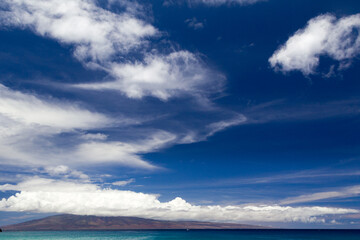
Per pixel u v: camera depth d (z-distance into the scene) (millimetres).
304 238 180375
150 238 178625
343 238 180375
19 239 187750
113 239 169625
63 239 179000
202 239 166500
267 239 169250
